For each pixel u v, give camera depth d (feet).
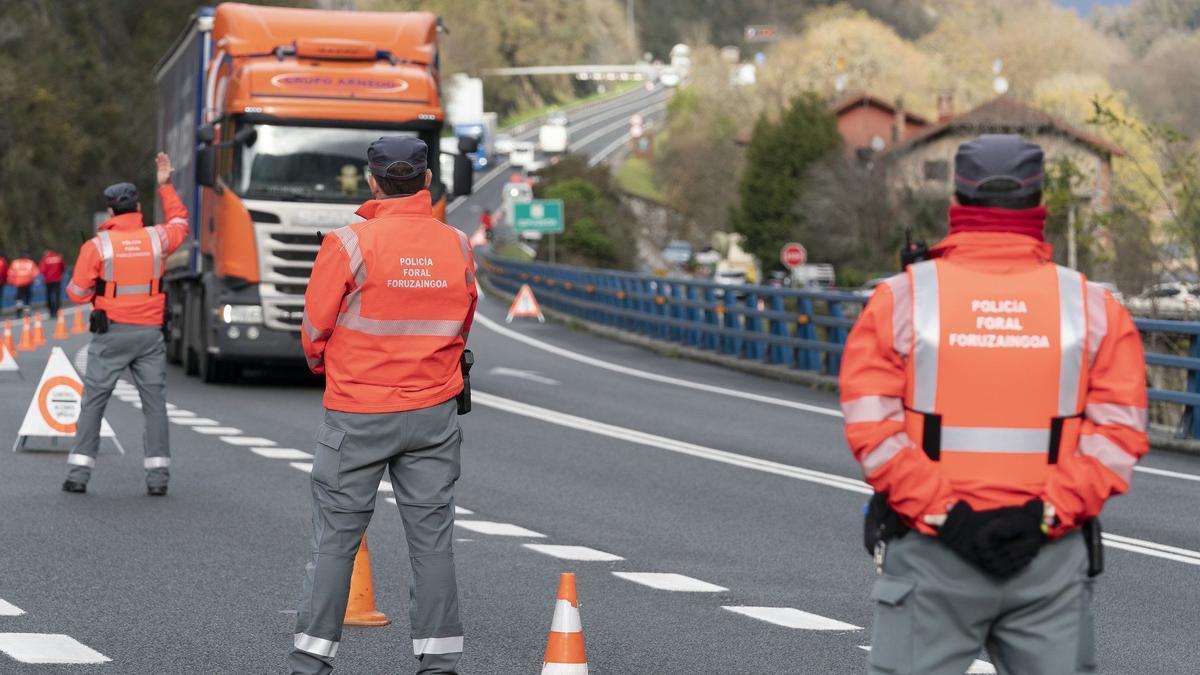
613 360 106.22
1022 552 14.88
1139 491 50.24
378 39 78.23
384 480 49.44
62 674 25.29
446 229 23.76
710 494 47.88
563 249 342.44
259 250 75.31
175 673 25.52
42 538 37.76
